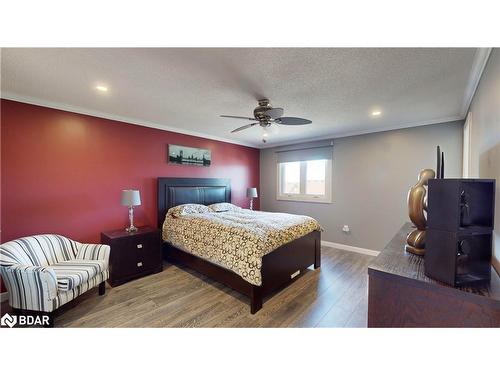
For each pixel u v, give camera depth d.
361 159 3.94
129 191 2.97
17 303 1.91
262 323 1.97
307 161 4.77
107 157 3.07
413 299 1.02
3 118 2.31
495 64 1.33
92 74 1.90
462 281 0.95
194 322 1.98
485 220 0.98
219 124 3.57
